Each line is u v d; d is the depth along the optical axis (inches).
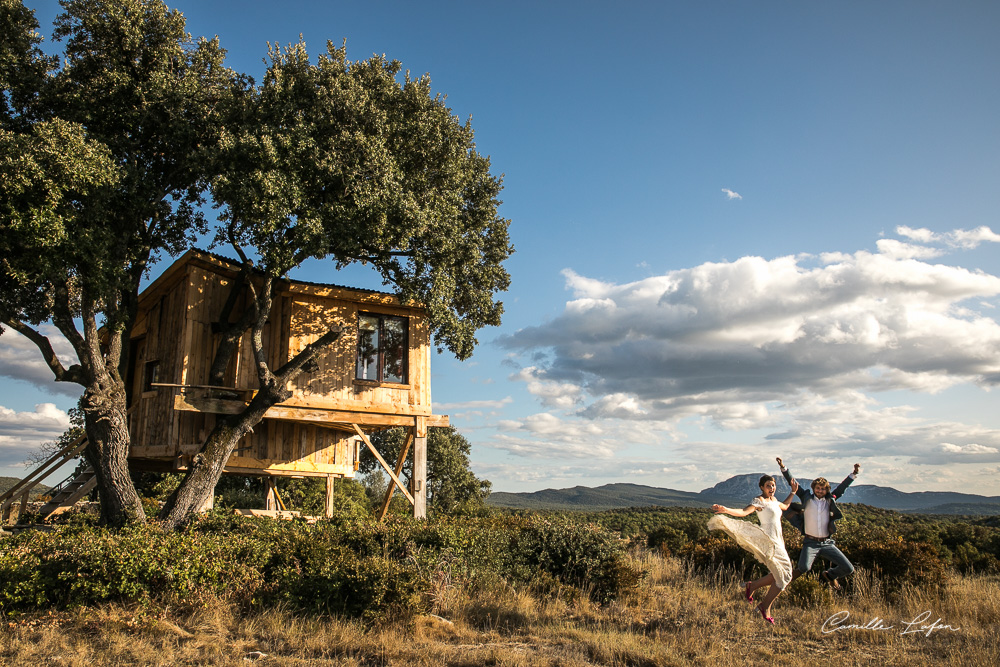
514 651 257.1
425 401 647.1
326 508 745.6
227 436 509.4
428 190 560.7
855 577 379.6
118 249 485.1
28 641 246.8
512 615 325.1
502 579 383.2
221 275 603.2
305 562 343.9
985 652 248.4
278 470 653.3
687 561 502.9
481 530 418.6
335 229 486.6
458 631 294.5
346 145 498.3
